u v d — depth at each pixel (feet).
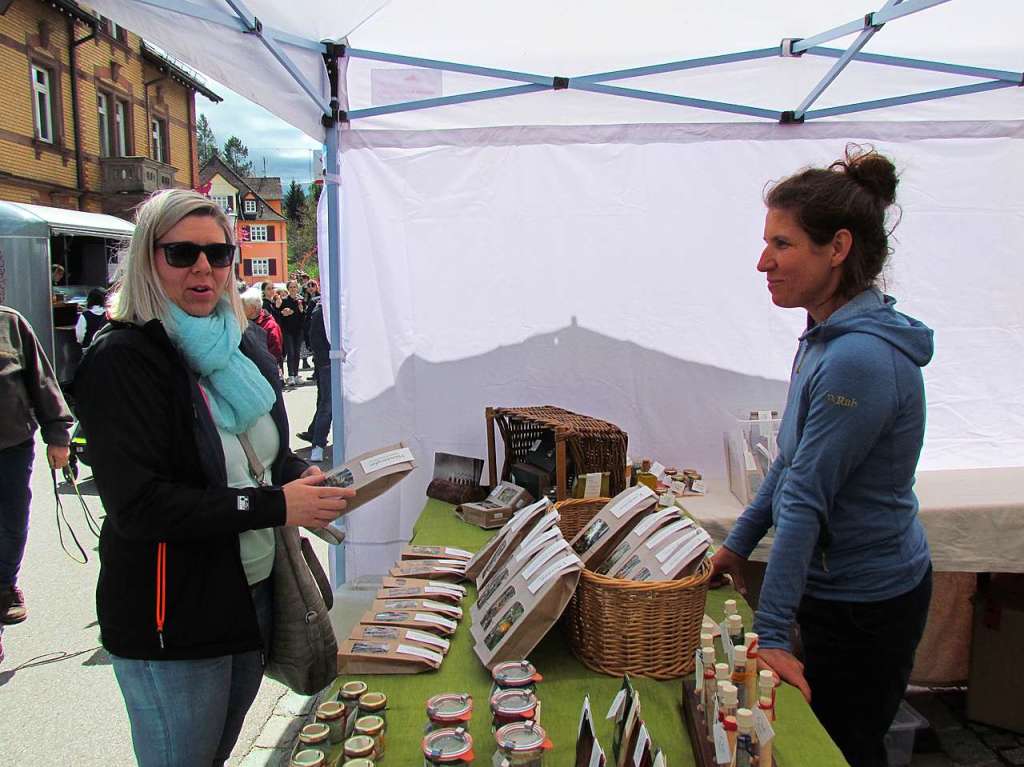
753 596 9.68
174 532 4.25
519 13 8.43
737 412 11.00
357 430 10.84
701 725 4.11
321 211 10.60
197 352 4.56
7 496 10.69
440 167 10.61
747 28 8.86
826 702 5.09
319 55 9.52
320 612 5.28
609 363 10.94
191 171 88.99
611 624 4.92
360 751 3.90
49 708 9.24
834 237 4.55
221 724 4.87
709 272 10.85
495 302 10.85
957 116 10.59
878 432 4.39
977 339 10.89
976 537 8.36
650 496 5.62
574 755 4.07
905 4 7.13
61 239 44.24
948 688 9.75
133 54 74.54
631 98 10.48
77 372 4.33
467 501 9.27
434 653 5.10
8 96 56.39
